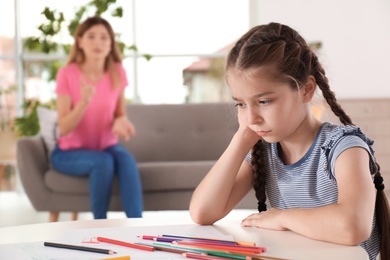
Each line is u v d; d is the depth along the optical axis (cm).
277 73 118
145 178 380
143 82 639
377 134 582
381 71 626
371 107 582
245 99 120
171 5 638
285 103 120
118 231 123
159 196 382
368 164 124
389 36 625
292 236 118
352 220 111
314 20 622
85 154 363
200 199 134
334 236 112
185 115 443
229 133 440
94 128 378
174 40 640
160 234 120
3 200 582
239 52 121
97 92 376
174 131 441
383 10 623
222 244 108
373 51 626
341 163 124
